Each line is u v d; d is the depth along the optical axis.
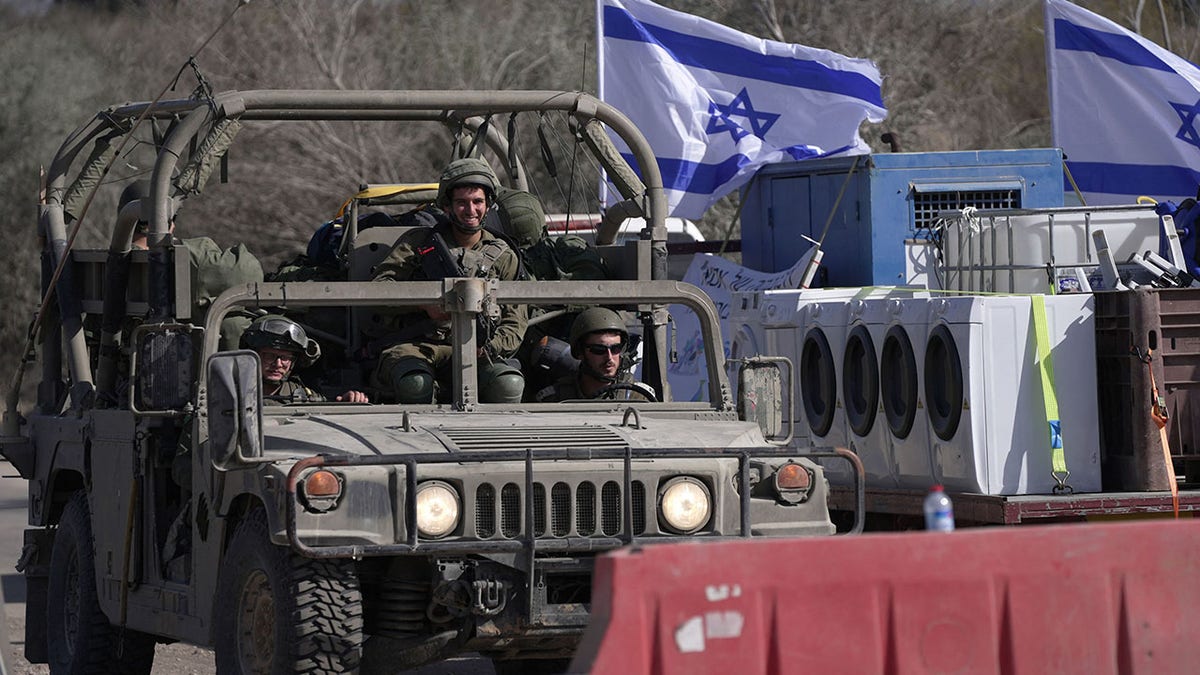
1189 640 19.98
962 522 34.81
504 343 30.83
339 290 29.16
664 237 33.44
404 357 30.22
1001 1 140.00
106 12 130.12
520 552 25.36
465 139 38.78
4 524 64.75
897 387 36.91
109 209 124.19
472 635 25.73
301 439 26.69
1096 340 34.38
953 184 55.22
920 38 136.50
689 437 27.62
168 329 28.50
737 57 60.72
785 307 41.72
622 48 60.47
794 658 18.95
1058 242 39.62
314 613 25.05
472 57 131.25
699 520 26.28
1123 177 62.38
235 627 26.77
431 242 31.33
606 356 31.22
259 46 127.19
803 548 19.09
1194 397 34.09
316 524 24.61
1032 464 34.00
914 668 19.28
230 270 30.48
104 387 34.06
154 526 31.25
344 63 128.75
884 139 60.50
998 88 138.50
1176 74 61.25
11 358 124.31
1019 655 19.59
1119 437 34.16
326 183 123.44
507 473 25.62
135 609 31.89
